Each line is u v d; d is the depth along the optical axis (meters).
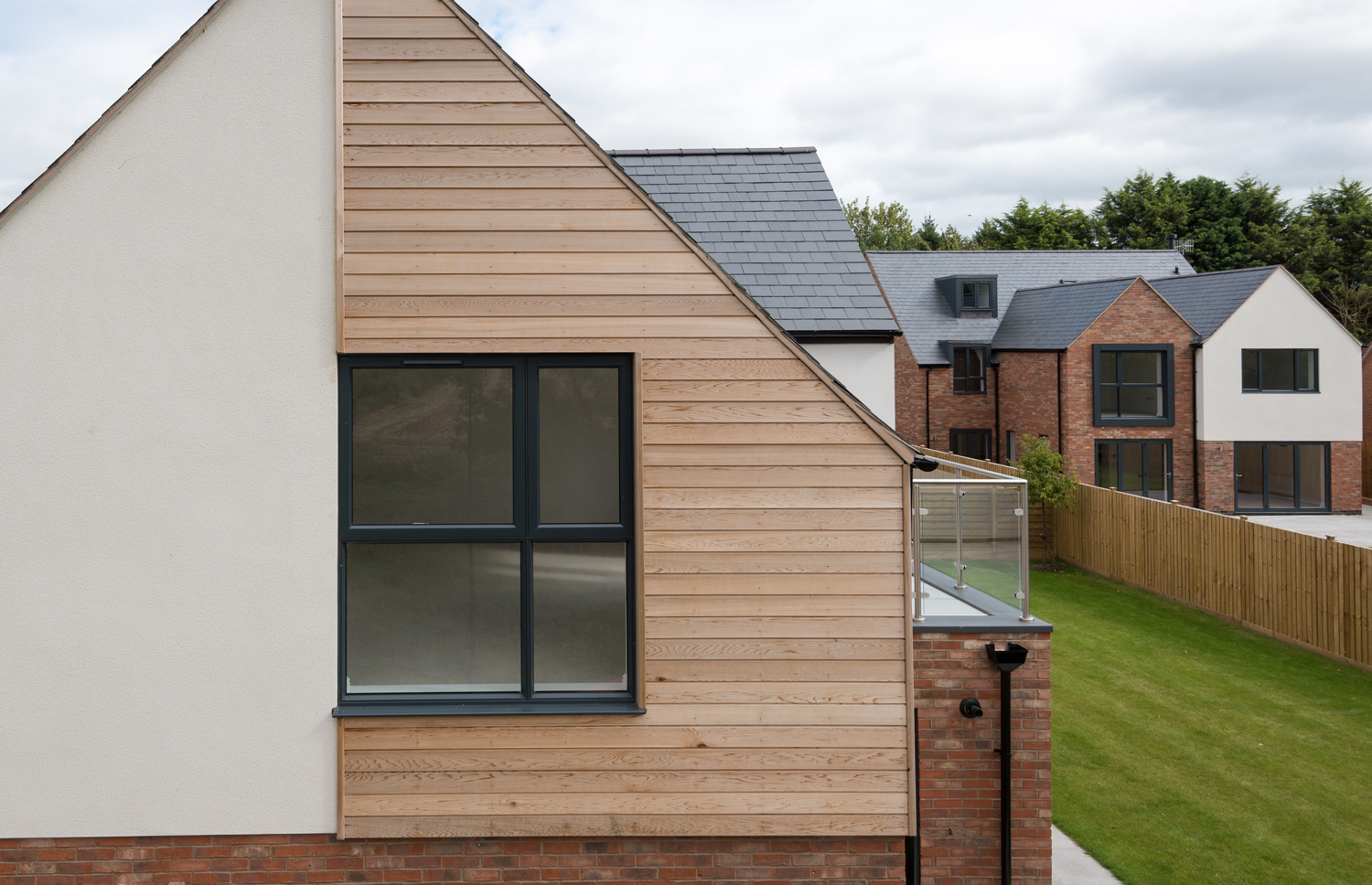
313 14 5.25
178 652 5.21
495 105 5.32
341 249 5.23
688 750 5.33
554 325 5.32
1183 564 18.23
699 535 5.36
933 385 33.12
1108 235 62.41
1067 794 9.60
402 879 5.31
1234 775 10.12
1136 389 29.75
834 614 5.38
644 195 5.34
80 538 5.16
